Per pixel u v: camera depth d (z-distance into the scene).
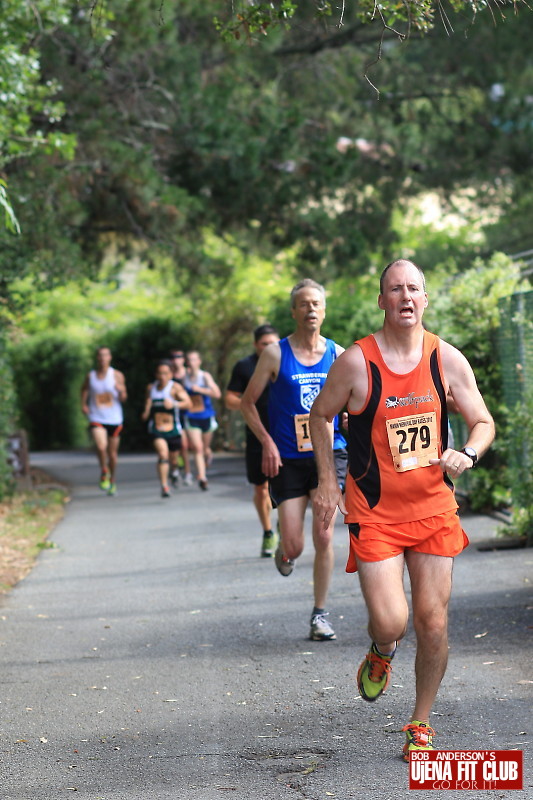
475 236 113.06
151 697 19.61
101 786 15.17
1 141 42.94
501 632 22.56
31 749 17.03
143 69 68.50
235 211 72.19
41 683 21.00
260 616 25.92
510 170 93.31
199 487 61.06
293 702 18.78
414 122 89.75
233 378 32.53
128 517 48.72
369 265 81.19
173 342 100.06
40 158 56.31
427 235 111.69
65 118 62.78
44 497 57.38
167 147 70.75
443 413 15.70
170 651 23.03
